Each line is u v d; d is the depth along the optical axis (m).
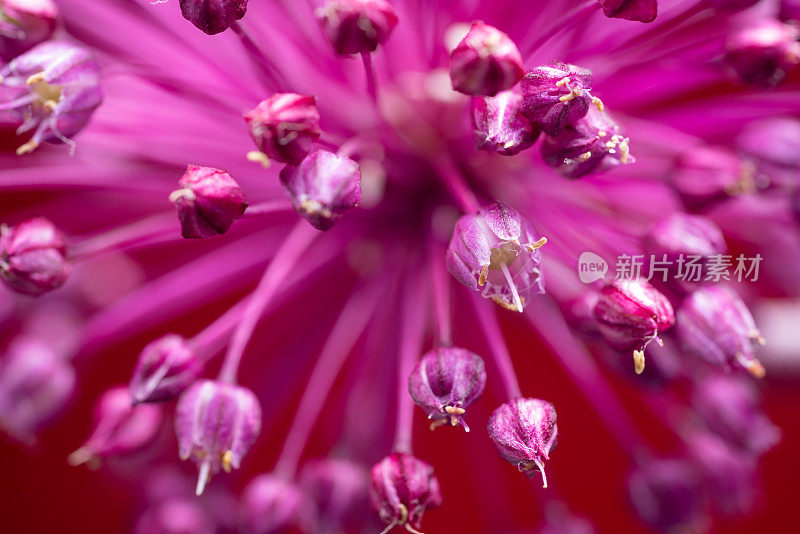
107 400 0.13
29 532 0.18
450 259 0.11
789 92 0.13
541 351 0.17
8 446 0.17
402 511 0.11
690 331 0.12
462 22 0.14
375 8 0.11
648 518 0.14
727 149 0.13
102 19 0.13
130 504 0.14
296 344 0.14
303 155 0.11
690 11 0.12
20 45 0.12
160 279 0.14
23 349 0.13
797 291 0.14
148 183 0.13
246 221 0.14
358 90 0.14
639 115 0.13
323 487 0.13
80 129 0.12
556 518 0.14
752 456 0.14
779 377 0.15
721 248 0.12
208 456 0.12
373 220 0.14
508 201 0.14
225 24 0.11
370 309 0.14
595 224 0.13
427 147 0.14
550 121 0.11
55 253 0.12
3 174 0.13
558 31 0.12
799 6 0.12
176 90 0.12
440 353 0.11
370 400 0.14
